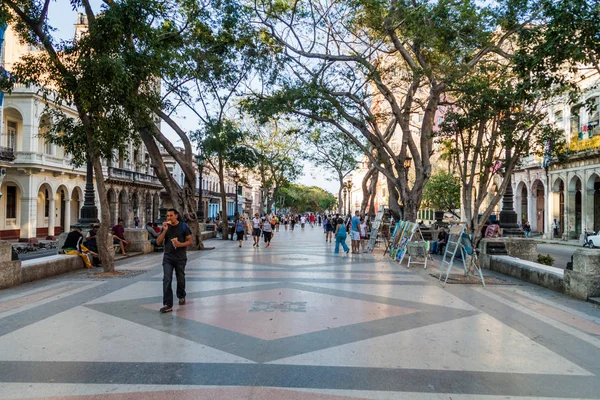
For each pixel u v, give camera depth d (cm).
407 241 1409
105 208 1091
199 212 3050
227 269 1198
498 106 1023
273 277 1047
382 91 1520
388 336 555
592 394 392
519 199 3984
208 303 741
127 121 1067
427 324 617
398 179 1620
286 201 10244
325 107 1523
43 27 1006
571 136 2962
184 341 527
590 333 586
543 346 527
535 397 385
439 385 406
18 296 798
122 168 4522
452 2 1238
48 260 1042
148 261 1410
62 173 3438
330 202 12838
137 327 587
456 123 1091
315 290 873
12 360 459
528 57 785
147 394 380
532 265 1015
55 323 606
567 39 753
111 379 411
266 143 3678
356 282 985
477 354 493
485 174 1096
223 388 393
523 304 766
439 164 4331
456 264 1430
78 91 951
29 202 3075
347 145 2945
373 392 389
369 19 1373
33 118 3039
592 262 797
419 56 1389
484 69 1204
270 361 462
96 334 554
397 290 888
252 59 1633
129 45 1036
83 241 1259
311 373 430
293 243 2420
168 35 1353
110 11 957
